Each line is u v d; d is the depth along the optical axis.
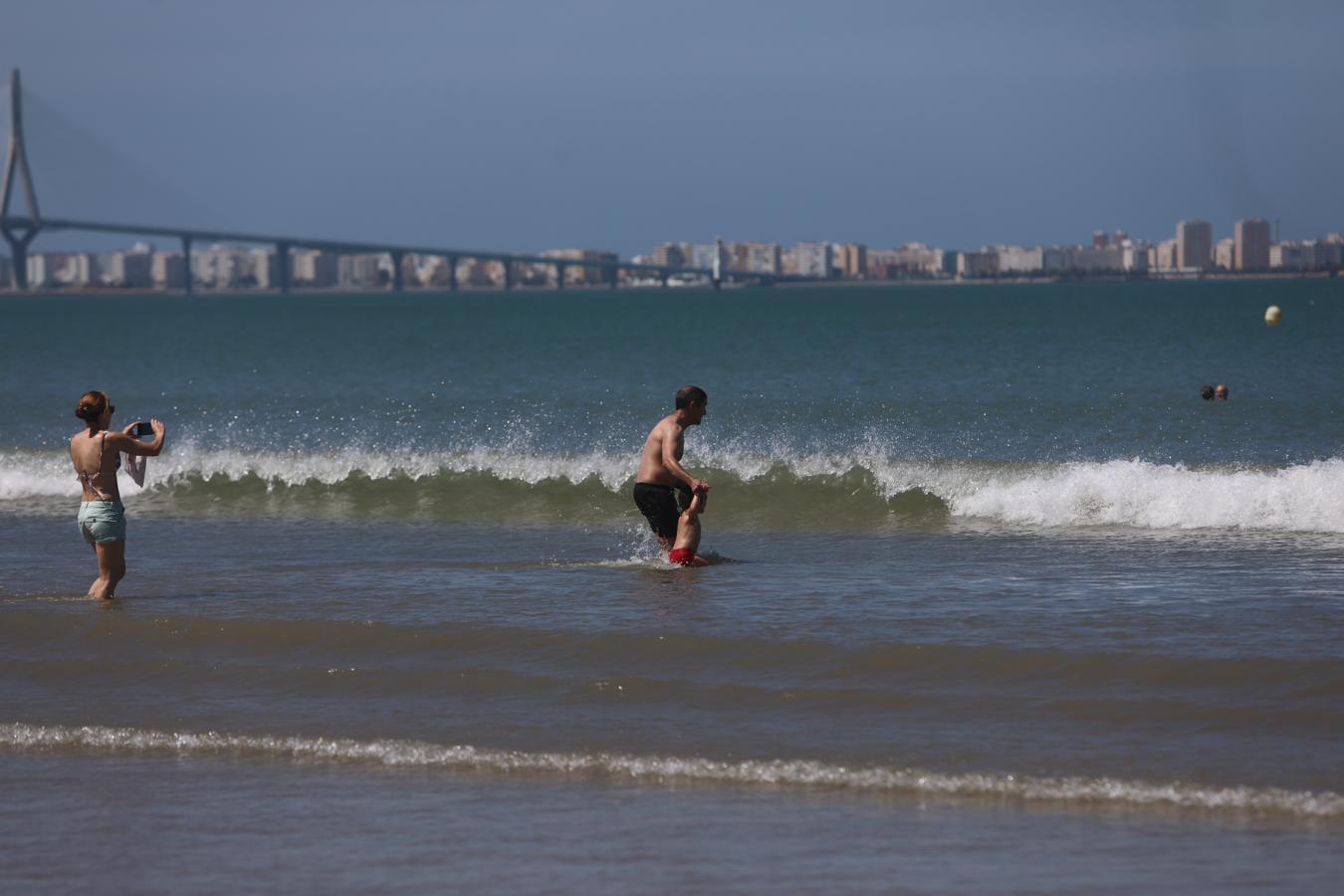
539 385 141.00
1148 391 111.94
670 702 32.28
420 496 66.56
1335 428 83.75
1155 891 22.08
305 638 38.00
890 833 24.86
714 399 115.94
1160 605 39.19
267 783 28.34
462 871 23.62
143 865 24.19
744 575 45.12
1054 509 57.38
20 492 71.44
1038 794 26.47
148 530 59.59
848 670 33.84
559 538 56.03
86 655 37.38
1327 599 39.50
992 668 33.53
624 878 23.16
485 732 30.88
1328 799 25.47
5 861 24.48
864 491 62.06
